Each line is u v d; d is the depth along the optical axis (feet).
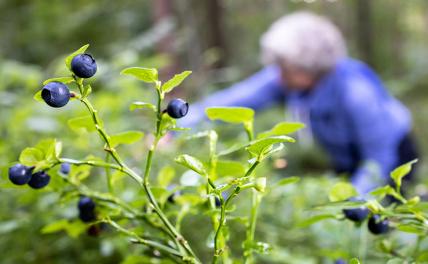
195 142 6.22
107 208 3.13
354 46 37.27
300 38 9.45
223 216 2.38
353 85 9.04
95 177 5.23
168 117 2.54
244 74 25.55
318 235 4.06
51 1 17.49
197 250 4.91
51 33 17.49
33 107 6.33
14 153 5.59
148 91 7.41
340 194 3.00
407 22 38.91
